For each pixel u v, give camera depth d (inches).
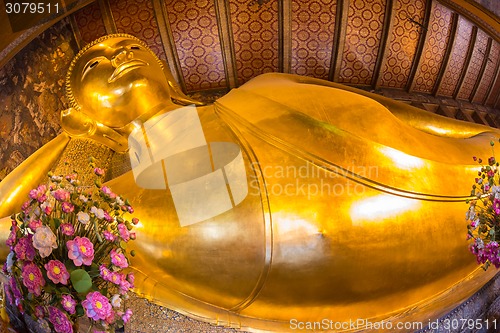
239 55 197.2
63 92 174.9
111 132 155.1
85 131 153.7
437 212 135.6
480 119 228.7
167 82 159.9
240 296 128.8
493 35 186.5
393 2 193.0
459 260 139.6
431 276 136.4
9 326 107.2
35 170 145.3
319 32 195.5
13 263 95.3
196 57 193.9
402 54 206.2
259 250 125.0
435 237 134.5
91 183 159.0
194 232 126.8
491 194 130.8
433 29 204.4
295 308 130.1
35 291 90.8
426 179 136.6
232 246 125.6
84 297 96.1
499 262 126.7
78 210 103.8
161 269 128.7
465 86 228.4
